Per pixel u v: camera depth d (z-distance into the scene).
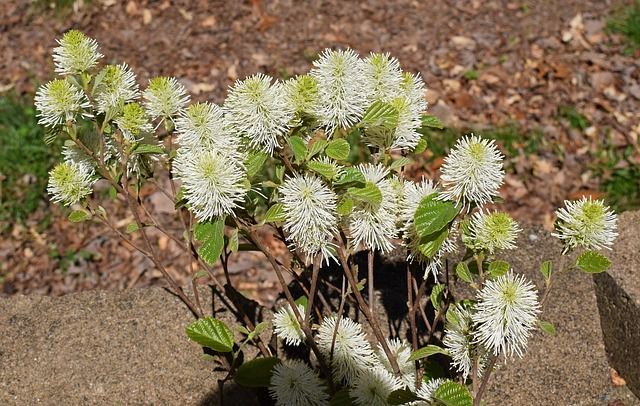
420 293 0.74
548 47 1.72
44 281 1.26
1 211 1.34
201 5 1.83
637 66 1.63
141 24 1.78
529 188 1.36
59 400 0.81
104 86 0.71
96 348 0.84
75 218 0.73
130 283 1.25
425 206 0.67
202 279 1.23
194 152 0.67
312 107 0.66
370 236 0.69
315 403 0.73
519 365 0.87
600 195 1.33
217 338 0.72
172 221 1.34
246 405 0.81
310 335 0.72
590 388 0.86
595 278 0.90
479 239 0.66
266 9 1.83
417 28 1.80
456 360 0.72
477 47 1.73
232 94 0.66
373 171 0.69
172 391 0.82
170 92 0.72
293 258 0.76
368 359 0.75
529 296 0.65
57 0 1.81
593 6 1.85
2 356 0.84
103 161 0.71
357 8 1.85
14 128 1.45
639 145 1.43
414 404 0.72
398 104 0.69
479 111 1.53
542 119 1.50
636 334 0.85
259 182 0.69
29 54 1.70
